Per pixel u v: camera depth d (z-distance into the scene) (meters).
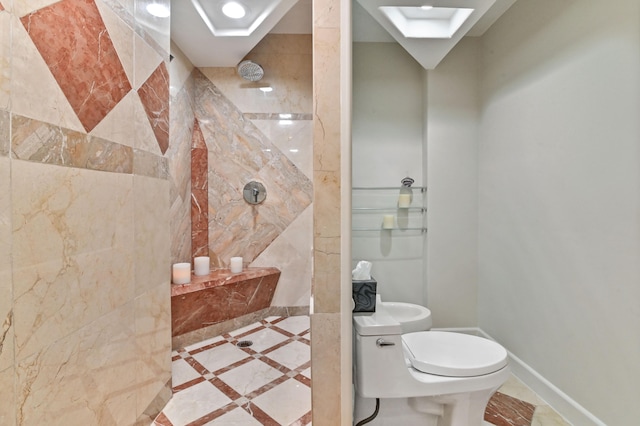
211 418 1.27
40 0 0.76
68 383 0.84
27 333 0.72
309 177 2.52
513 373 1.26
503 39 1.27
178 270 2.04
